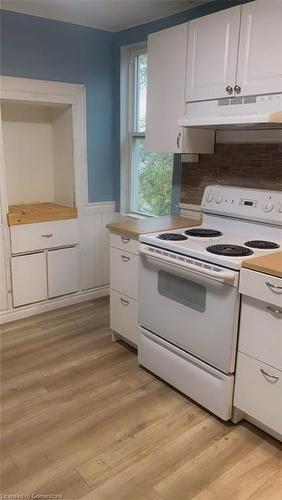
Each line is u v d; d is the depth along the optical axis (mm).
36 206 3475
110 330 3072
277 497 1604
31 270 3238
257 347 1810
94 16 2939
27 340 2891
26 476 1695
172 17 2879
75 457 1805
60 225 3340
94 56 3268
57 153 3568
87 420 2051
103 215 3643
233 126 2352
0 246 3025
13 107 3303
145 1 2619
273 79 1980
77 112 3271
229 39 2146
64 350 2758
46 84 3041
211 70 2277
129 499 1588
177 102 2533
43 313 3367
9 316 3195
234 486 1656
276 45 1938
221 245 2096
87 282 3662
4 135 3312
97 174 3527
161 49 2570
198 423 2045
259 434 1968
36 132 3502
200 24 2291
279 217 2195
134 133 3490
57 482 1668
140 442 1904
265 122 1892
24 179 3521
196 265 1961
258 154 2414
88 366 2564
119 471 1729
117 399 2232
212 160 2711
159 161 3287
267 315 1736
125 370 2529
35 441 1898
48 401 2201
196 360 2105
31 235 3170
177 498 1595
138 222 2764
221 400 2002
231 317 1856
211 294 1932
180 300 2131
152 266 2285
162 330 2309
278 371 1746
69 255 3467
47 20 2947
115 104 3490
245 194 2393
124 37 3287
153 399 2240
